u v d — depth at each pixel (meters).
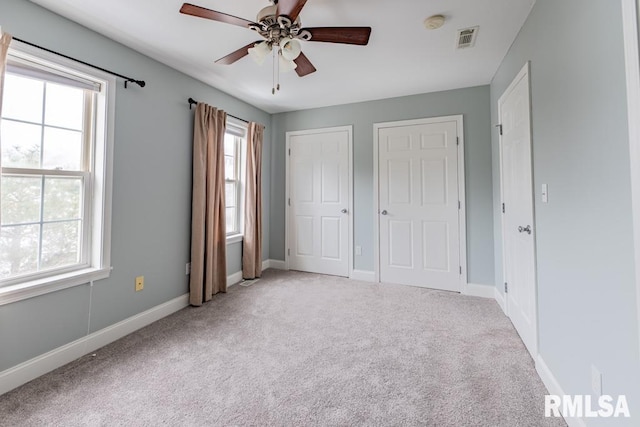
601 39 1.12
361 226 3.82
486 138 3.21
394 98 3.62
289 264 4.29
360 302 3.00
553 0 1.57
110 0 1.78
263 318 2.61
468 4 1.88
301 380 1.73
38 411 1.47
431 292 3.32
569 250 1.41
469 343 2.16
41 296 1.81
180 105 2.82
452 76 2.99
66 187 2.01
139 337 2.26
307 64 2.15
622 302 1.02
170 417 1.43
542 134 1.73
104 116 2.14
